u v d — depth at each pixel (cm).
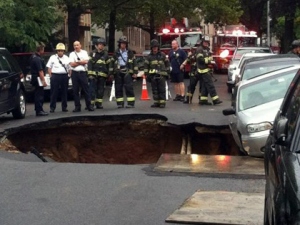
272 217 521
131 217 786
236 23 5103
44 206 839
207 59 1988
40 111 1747
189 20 4925
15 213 808
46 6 2531
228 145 1591
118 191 920
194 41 3706
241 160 1130
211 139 1608
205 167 1079
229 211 800
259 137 1087
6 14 2392
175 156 1190
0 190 929
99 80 1867
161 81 1903
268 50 3028
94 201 863
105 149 1725
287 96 669
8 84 1598
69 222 766
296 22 4438
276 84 1225
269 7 4328
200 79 1998
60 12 3519
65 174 1038
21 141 1578
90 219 778
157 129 1723
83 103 2136
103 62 1856
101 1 3189
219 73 4097
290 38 4066
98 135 1723
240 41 4125
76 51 1806
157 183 969
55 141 1673
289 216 443
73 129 1705
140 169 1080
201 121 1616
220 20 4634
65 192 915
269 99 1193
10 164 1124
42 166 1107
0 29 2408
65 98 1838
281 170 509
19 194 905
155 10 3719
